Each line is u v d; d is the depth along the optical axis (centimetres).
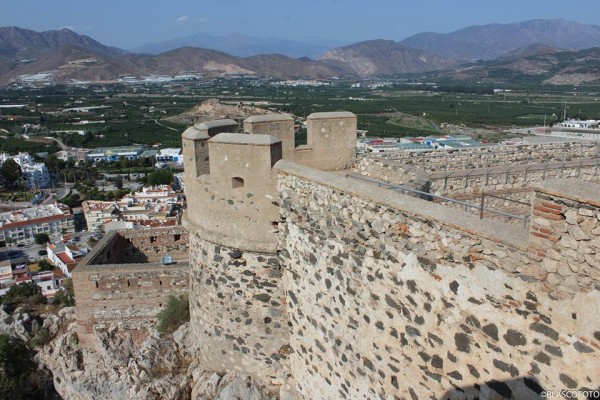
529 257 548
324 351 918
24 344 1584
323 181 845
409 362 732
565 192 504
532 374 563
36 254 7962
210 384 1092
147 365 1251
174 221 5794
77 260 6569
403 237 711
